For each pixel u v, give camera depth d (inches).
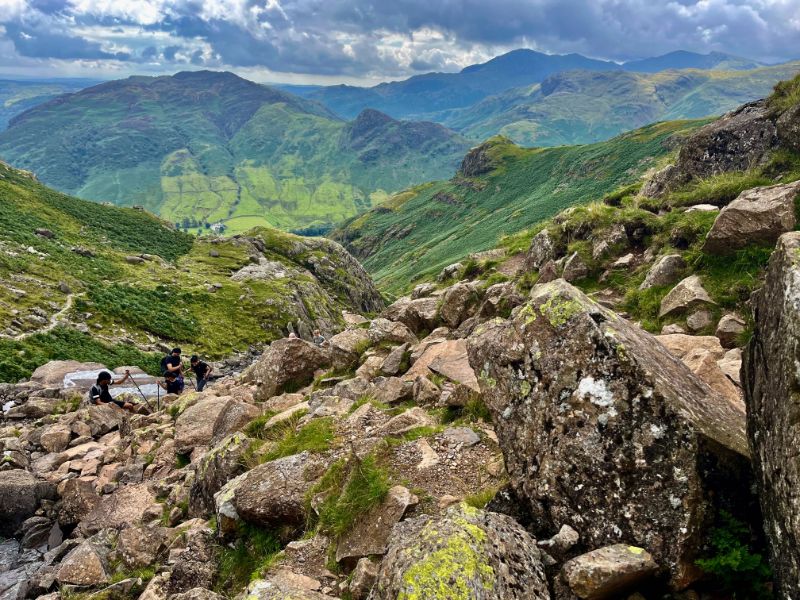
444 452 325.1
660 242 635.5
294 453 382.9
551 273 711.1
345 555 263.3
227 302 3316.9
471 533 191.5
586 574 179.5
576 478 211.3
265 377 689.0
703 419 202.4
